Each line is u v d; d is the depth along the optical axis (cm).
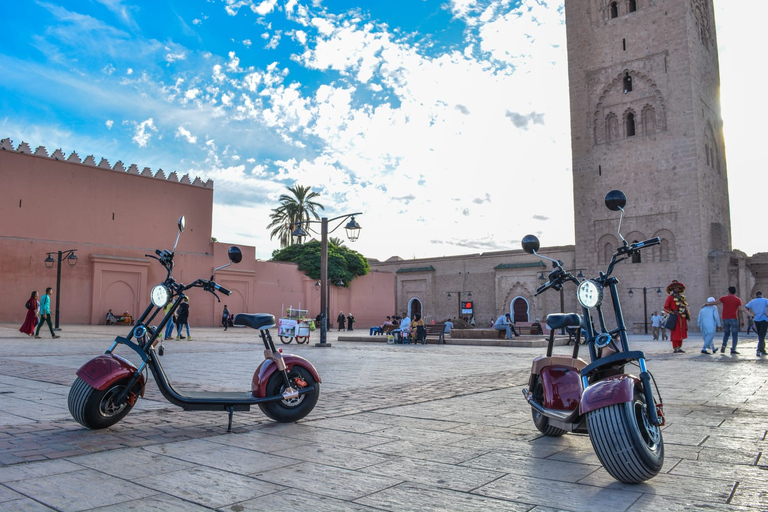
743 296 3869
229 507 285
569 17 4588
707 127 4241
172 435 453
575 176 4444
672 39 4050
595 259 4281
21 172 3008
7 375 831
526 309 4822
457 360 1284
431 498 303
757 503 296
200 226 3753
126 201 3409
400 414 561
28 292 2973
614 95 4319
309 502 295
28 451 387
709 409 597
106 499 294
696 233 3834
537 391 480
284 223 5294
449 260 5425
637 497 306
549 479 340
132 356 1241
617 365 392
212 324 3712
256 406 607
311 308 4366
